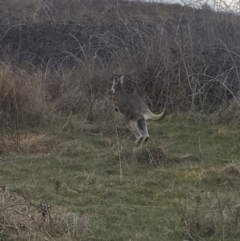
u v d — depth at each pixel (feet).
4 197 20.67
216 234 19.22
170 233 19.57
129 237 19.27
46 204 20.62
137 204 23.13
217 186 25.79
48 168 28.66
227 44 45.37
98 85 44.29
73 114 41.32
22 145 32.12
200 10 47.83
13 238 18.26
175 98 43.86
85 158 30.89
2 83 36.50
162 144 32.32
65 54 49.39
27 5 59.41
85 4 58.59
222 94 43.47
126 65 45.78
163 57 45.03
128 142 34.01
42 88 42.27
